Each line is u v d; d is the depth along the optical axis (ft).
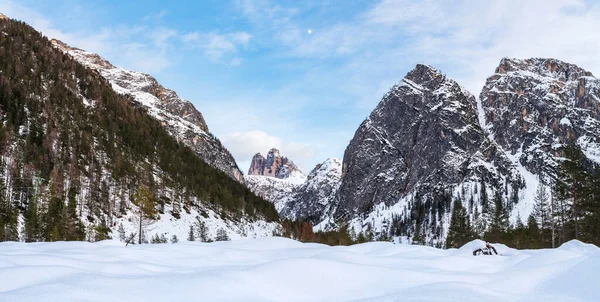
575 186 134.00
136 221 243.60
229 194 362.74
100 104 445.78
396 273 29.27
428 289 24.17
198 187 346.33
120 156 317.63
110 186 276.62
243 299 22.74
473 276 29.40
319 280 27.07
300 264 29.37
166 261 37.76
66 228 196.03
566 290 24.40
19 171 238.07
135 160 344.08
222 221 303.48
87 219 225.15
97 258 35.55
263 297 23.48
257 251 45.98
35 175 242.99
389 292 25.52
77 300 20.16
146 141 401.70
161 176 338.75
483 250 57.98
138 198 138.72
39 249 42.88
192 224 267.59
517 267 37.52
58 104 374.84
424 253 50.78
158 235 231.71
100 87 488.44
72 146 306.76
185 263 37.24
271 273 27.40
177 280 24.85
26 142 281.13
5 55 414.82
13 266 26.68
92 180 272.31
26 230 184.24
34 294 20.38
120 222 236.22
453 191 647.56
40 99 362.94
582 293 23.38
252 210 359.66
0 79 351.87
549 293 24.43
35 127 307.58
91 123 375.66
